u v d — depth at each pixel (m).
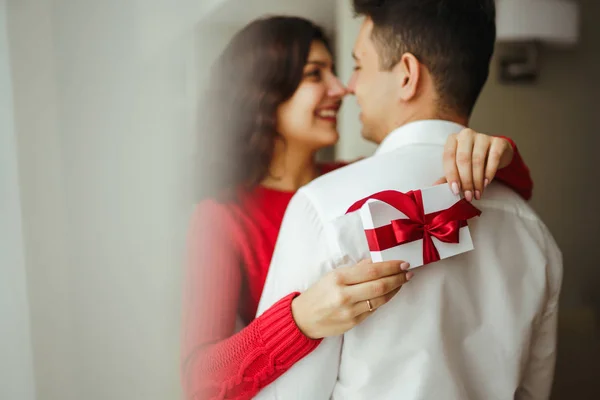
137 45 0.87
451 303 0.66
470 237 0.65
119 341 0.92
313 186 0.70
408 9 0.77
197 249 0.93
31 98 0.84
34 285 0.87
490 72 1.08
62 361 0.90
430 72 0.78
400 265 0.59
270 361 0.66
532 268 0.72
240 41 0.92
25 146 0.85
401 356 0.64
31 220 0.86
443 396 0.63
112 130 0.88
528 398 0.84
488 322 0.69
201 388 0.76
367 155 0.96
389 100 0.82
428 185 0.68
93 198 0.88
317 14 0.92
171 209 0.92
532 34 1.08
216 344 0.79
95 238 0.89
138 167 0.90
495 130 1.10
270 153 0.95
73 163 0.87
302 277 0.67
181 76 0.90
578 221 1.17
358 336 0.65
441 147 0.73
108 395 0.92
